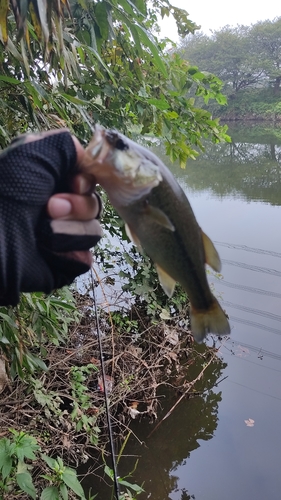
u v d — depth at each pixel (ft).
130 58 11.34
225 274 23.89
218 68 133.39
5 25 5.09
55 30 5.82
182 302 18.95
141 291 17.28
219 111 139.74
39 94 6.41
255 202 38.75
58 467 8.37
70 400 12.89
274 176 51.08
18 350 7.57
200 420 15.17
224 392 16.56
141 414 14.90
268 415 15.29
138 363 15.52
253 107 135.03
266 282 22.90
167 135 12.29
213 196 41.50
